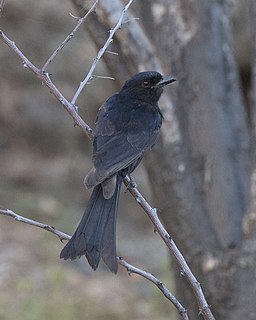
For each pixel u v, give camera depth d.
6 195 22.16
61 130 24.12
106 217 7.70
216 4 11.08
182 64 10.88
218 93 10.92
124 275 19.17
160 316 17.27
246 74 21.14
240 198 10.67
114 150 8.31
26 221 7.70
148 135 8.74
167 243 7.68
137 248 20.88
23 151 23.88
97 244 7.37
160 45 10.95
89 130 8.30
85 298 17.64
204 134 10.75
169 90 10.76
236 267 10.42
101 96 24.30
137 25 10.25
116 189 8.04
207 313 7.69
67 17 24.81
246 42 20.66
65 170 23.48
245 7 20.47
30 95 24.25
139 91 9.16
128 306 17.58
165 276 18.91
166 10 10.95
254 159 10.30
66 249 7.35
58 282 17.98
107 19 10.10
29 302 16.97
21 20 24.69
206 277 10.58
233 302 10.48
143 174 23.50
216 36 11.04
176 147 10.52
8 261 18.62
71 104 8.05
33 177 23.19
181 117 10.78
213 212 10.60
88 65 24.48
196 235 10.59
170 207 10.62
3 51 24.42
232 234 10.57
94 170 7.97
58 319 16.69
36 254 19.31
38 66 24.44
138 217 22.81
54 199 22.69
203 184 10.65
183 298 10.91
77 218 21.66
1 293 17.30
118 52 10.26
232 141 10.82
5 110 24.03
